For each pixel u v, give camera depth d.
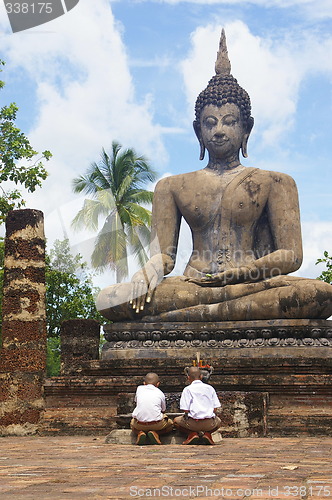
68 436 14.22
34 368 15.07
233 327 15.33
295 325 14.97
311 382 13.20
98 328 18.11
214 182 17.64
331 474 6.54
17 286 15.35
